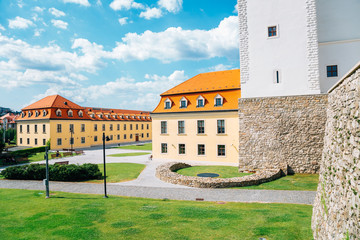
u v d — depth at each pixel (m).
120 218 10.39
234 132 27.16
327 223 7.12
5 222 10.02
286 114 20.94
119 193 15.82
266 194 14.98
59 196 14.73
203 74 34.59
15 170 20.36
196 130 29.53
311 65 20.34
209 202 13.46
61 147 50.84
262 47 21.98
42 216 10.77
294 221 9.72
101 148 53.44
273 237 8.16
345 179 6.29
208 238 8.18
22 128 54.19
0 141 33.25
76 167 20.31
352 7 21.20
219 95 28.50
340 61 20.97
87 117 58.06
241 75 22.64
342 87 7.48
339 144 7.32
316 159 19.95
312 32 20.36
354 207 5.31
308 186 16.59
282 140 20.98
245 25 22.62
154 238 8.26
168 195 15.21
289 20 21.12
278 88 21.36
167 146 31.58
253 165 21.94
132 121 75.62
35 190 16.64
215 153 28.31
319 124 19.92
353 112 6.14
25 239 8.34
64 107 52.59
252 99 22.11
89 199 13.96
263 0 22.02
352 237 5.21
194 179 17.61
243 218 10.21
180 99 31.12
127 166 27.25
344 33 21.30
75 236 8.51
